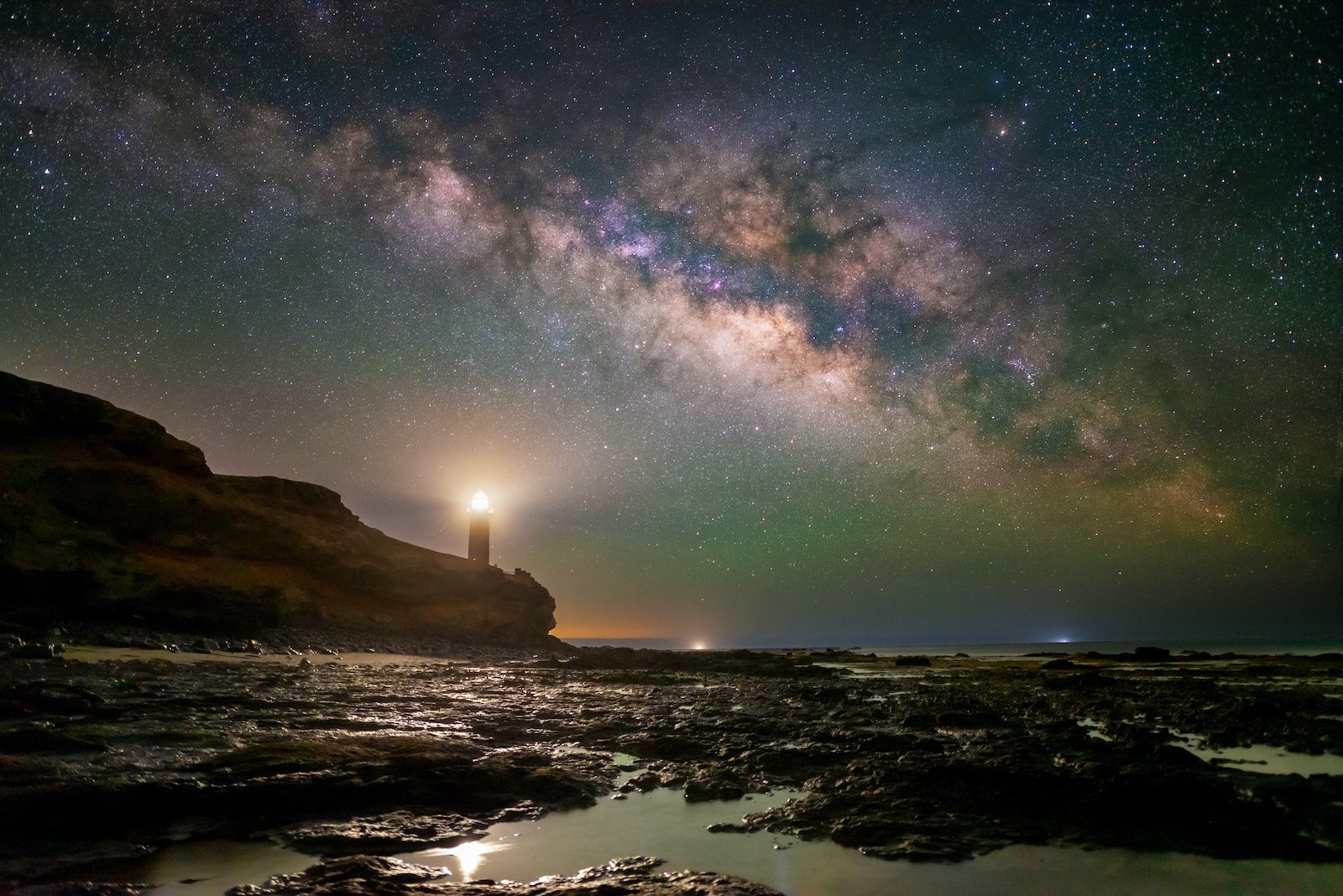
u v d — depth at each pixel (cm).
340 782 546
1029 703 1133
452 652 2262
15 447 1795
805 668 2034
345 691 1009
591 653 2612
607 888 397
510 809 548
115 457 1925
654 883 406
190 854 453
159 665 1138
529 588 2861
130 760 556
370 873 415
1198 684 1537
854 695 1216
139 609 1722
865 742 746
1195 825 495
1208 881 414
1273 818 499
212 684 1005
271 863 440
